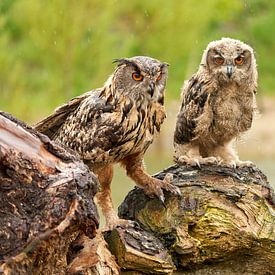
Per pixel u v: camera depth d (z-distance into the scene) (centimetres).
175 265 1191
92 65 3594
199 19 3706
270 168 2245
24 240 892
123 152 1177
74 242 997
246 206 1202
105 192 1189
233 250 1191
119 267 1119
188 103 1342
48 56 3531
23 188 909
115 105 1155
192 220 1191
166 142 2495
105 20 3550
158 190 1209
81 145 1171
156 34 3694
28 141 941
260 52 4144
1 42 3347
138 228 1161
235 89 1316
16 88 3384
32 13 3469
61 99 3528
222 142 1366
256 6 4406
